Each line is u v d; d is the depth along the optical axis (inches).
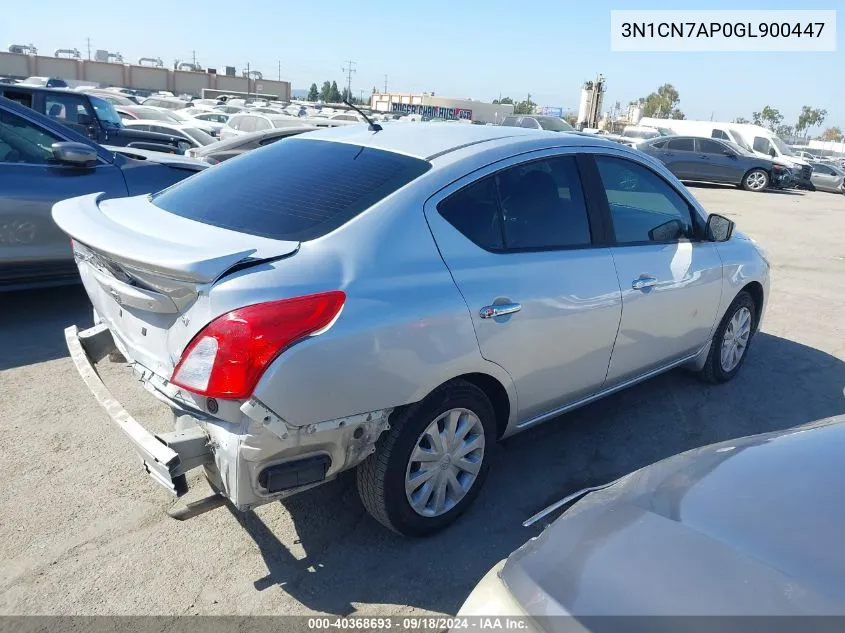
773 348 233.1
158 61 3120.1
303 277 96.2
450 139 129.6
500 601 62.6
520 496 135.3
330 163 123.6
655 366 162.2
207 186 127.8
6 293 244.8
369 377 99.2
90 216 117.6
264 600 104.6
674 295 155.9
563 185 135.8
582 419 170.2
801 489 71.7
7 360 184.9
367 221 106.3
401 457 108.7
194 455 95.7
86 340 123.3
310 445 97.2
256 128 734.5
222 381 89.4
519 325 119.4
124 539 116.8
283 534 119.9
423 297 105.7
